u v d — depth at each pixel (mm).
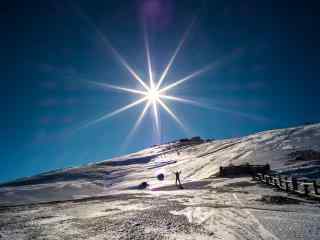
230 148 68812
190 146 123125
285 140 57750
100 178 81812
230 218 12352
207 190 27031
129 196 26281
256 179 32250
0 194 53969
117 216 14039
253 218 12102
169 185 39188
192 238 9273
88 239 9523
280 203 16078
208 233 9891
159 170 74312
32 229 11711
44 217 15039
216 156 63500
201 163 61844
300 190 19828
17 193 54219
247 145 63000
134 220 12609
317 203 15781
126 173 83375
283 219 11648
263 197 18203
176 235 9711
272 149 53000
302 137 56656
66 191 55719
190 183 38250
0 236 10570
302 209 14000
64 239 9688
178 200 20250
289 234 9273
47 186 67125
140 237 9562
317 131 59062
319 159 38562
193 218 12711
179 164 74688
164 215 13773
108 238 9562
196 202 18469
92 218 13852
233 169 40938
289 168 35156
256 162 44969
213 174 44562
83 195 44000
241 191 23734
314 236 8930
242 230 10094
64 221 13391
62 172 102062
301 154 43688
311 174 30109
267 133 72812
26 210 19094
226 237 9266
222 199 19281
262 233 9555
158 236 9633
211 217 12789
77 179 84562
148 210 15727
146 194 27953
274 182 24953
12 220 14484
